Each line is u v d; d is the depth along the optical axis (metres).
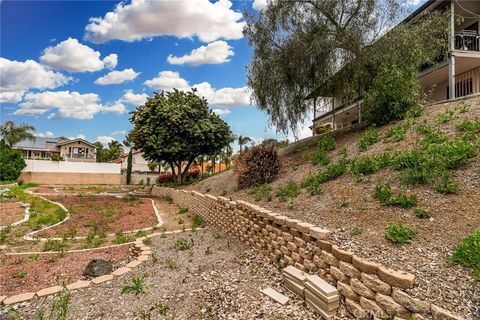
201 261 5.04
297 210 5.27
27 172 28.84
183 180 23.84
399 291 2.50
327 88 11.19
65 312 3.04
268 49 11.21
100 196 18.48
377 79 8.93
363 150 7.20
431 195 4.04
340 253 3.21
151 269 4.69
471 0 11.75
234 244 6.18
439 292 2.43
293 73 10.79
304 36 10.41
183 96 22.48
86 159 47.06
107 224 9.01
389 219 3.87
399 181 4.69
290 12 10.55
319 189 5.79
